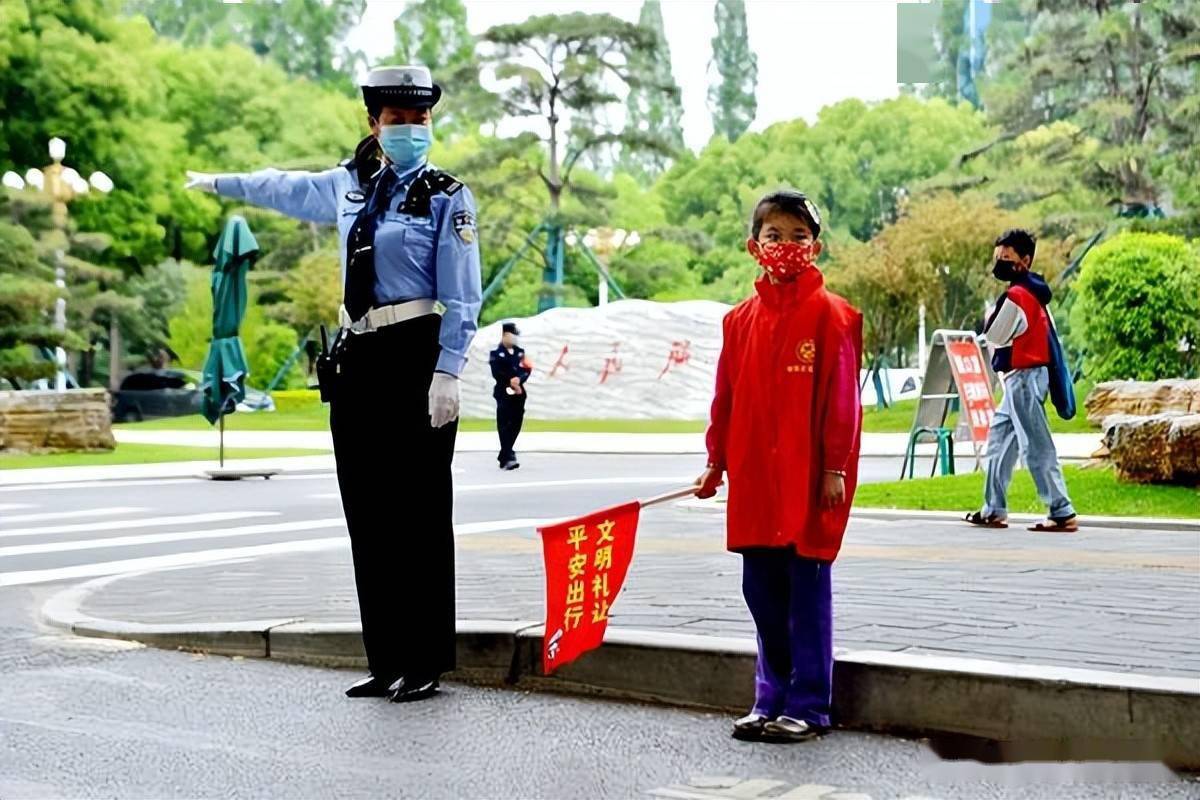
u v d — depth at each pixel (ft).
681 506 40.42
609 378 115.96
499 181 151.23
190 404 140.87
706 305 119.24
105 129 138.72
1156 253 91.20
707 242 159.43
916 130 209.15
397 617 17.35
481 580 24.44
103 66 137.08
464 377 119.24
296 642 19.66
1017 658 15.88
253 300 158.92
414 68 17.26
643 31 149.28
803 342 14.82
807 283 14.94
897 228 124.77
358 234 17.29
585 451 75.77
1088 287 92.73
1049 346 30.81
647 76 152.35
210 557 30.91
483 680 18.08
